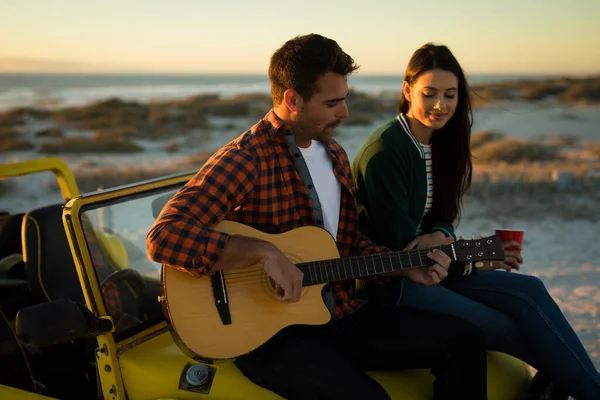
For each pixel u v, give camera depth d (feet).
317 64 7.46
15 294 10.35
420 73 9.29
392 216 9.26
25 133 104.32
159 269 9.31
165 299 7.20
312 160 8.36
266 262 7.22
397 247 9.29
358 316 8.30
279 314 7.58
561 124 96.37
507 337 9.03
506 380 8.59
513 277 9.48
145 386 7.32
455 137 9.83
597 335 16.42
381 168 9.29
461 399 7.64
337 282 8.43
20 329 6.41
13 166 9.42
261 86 445.37
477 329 7.83
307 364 7.19
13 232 11.40
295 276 7.30
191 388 7.16
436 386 7.82
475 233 28.99
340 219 8.70
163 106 161.07
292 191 7.98
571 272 22.34
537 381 8.91
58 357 9.20
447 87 9.20
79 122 123.24
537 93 168.14
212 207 7.35
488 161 53.52
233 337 7.29
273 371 7.22
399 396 7.68
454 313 9.00
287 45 7.66
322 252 8.04
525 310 9.04
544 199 35.12
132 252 8.80
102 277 8.11
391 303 9.05
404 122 9.62
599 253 24.79
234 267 7.27
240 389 7.16
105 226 8.54
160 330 8.13
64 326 6.49
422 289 9.43
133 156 72.28
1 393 7.08
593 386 8.61
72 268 9.55
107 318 7.23
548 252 25.23
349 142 78.07
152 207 8.81
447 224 9.98
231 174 7.42
